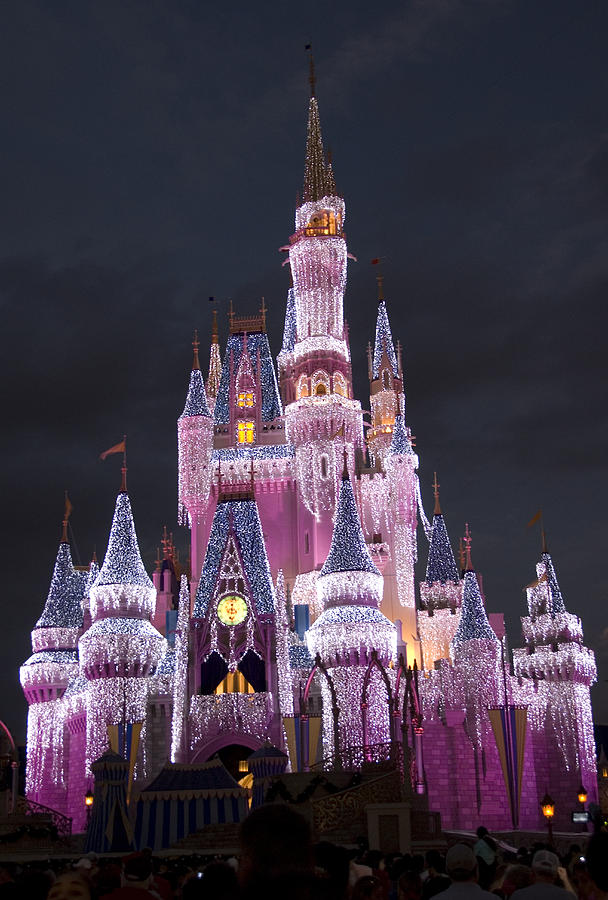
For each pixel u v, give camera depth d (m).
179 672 73.81
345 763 65.75
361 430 91.25
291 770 68.44
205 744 72.12
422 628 86.81
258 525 77.38
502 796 73.81
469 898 10.90
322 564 84.94
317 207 93.19
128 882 12.07
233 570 75.69
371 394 95.75
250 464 90.00
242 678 75.31
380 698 73.94
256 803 54.19
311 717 69.81
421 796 52.75
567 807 75.50
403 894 13.62
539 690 78.06
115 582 77.69
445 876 13.85
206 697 73.06
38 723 84.38
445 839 47.16
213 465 90.19
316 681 75.44
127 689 75.50
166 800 49.09
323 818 45.09
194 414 90.69
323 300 92.00
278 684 73.00
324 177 94.56
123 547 79.19
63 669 85.12
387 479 89.06
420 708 66.69
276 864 5.89
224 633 74.56
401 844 34.53
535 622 80.12
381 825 34.72
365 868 13.92
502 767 71.12
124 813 49.66
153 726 75.62
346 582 76.00
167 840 48.12
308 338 91.31
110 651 75.44
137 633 76.25
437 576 89.31
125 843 48.78
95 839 49.78
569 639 78.88
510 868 14.29
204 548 88.56
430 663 85.75
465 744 75.50
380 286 99.44
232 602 74.75
